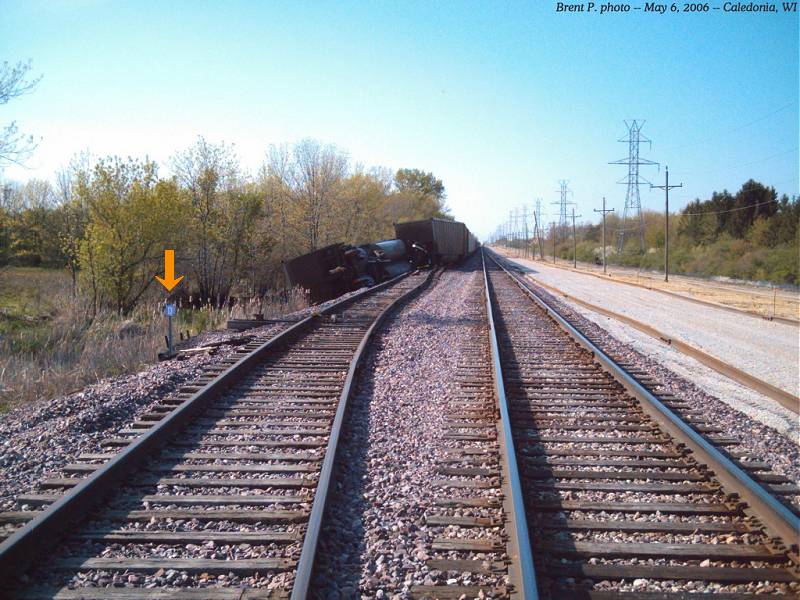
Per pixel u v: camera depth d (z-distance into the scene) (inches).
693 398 373.7
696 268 2406.5
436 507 211.9
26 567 168.6
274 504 212.5
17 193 1460.4
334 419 289.4
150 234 1051.3
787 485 235.8
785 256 1951.3
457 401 350.0
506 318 757.3
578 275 2260.1
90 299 1017.5
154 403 348.2
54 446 274.1
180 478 234.8
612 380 405.7
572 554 180.5
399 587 164.1
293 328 566.3
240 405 337.4
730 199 2876.5
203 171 1285.7
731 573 169.0
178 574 168.2
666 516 206.4
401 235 1937.7
